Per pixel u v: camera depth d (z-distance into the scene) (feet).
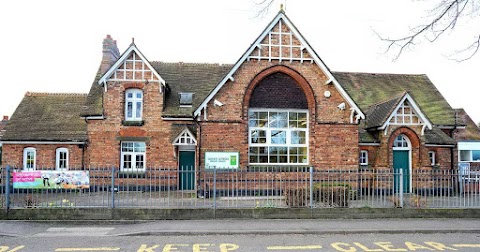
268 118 68.33
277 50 67.67
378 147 73.97
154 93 75.66
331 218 47.80
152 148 74.90
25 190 49.26
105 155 74.08
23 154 78.89
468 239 39.09
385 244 36.50
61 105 86.38
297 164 67.36
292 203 50.98
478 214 49.39
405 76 98.43
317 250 34.04
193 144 72.90
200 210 46.96
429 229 42.39
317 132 67.56
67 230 41.93
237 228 42.01
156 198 60.13
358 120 68.39
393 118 73.00
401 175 50.34
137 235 39.78
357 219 47.62
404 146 74.54
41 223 45.11
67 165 79.00
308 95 68.23
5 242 36.78
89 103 76.79
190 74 86.69
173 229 41.34
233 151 66.13
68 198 52.19
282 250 33.99
